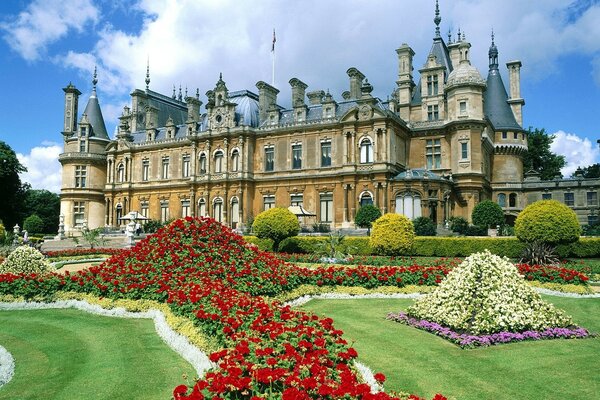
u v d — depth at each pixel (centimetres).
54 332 1438
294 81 5709
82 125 6944
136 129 7094
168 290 1543
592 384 985
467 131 4853
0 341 1359
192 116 6375
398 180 4634
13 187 7362
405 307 1770
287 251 3888
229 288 1505
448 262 2884
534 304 1408
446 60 5697
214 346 1034
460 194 4841
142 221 6344
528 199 5800
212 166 5756
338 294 1980
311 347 863
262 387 737
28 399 928
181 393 696
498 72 6206
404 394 816
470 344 1229
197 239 1978
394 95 5750
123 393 945
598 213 5469
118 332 1409
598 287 2220
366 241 3597
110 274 1805
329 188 5103
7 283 1847
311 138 5269
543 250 2892
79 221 6825
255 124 5791
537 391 949
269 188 5466
